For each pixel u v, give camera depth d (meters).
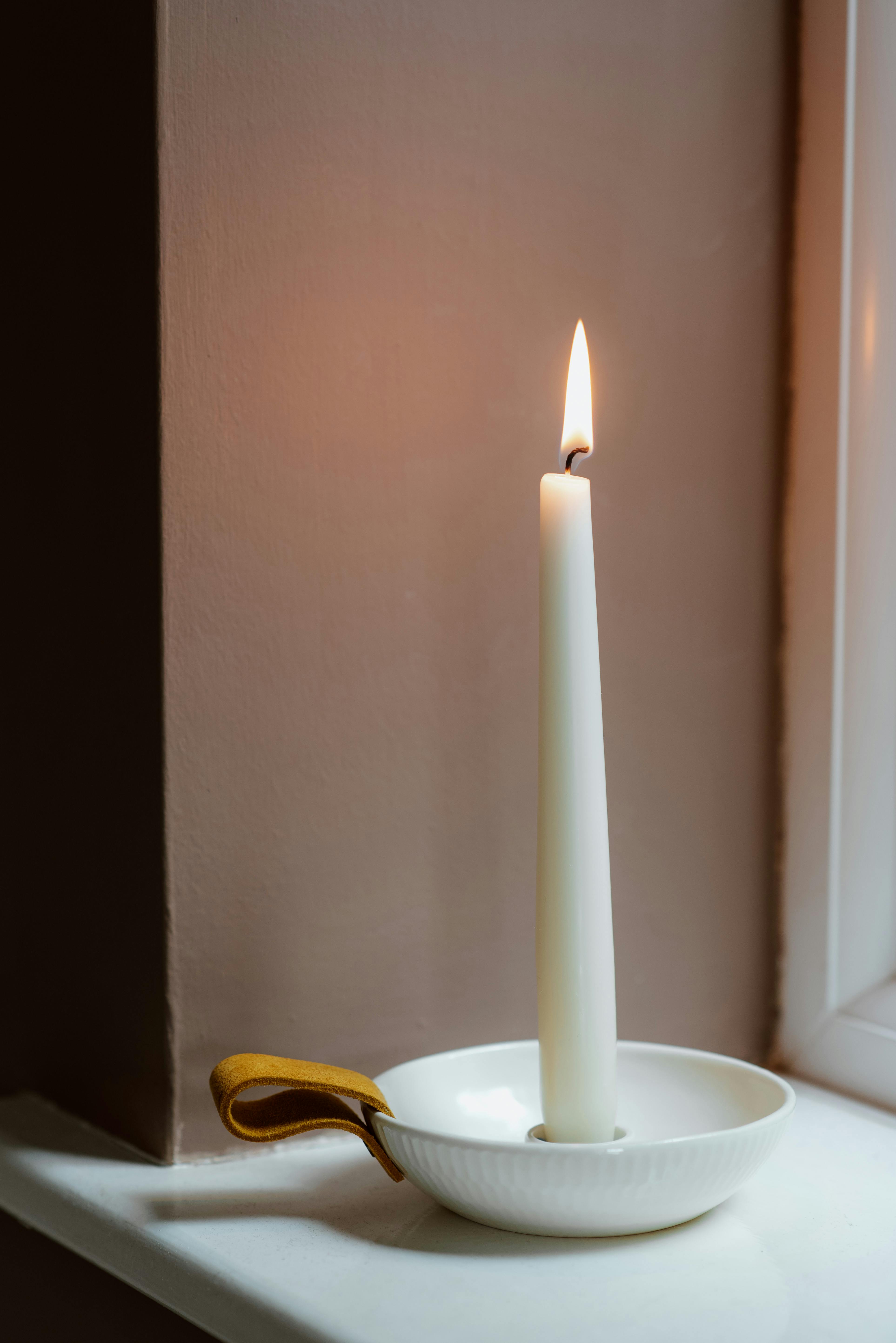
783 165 0.93
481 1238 0.75
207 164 0.80
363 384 0.84
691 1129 0.79
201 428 0.80
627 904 0.90
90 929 0.85
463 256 0.86
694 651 0.92
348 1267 0.73
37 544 0.88
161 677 0.80
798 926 0.93
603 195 0.89
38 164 0.87
